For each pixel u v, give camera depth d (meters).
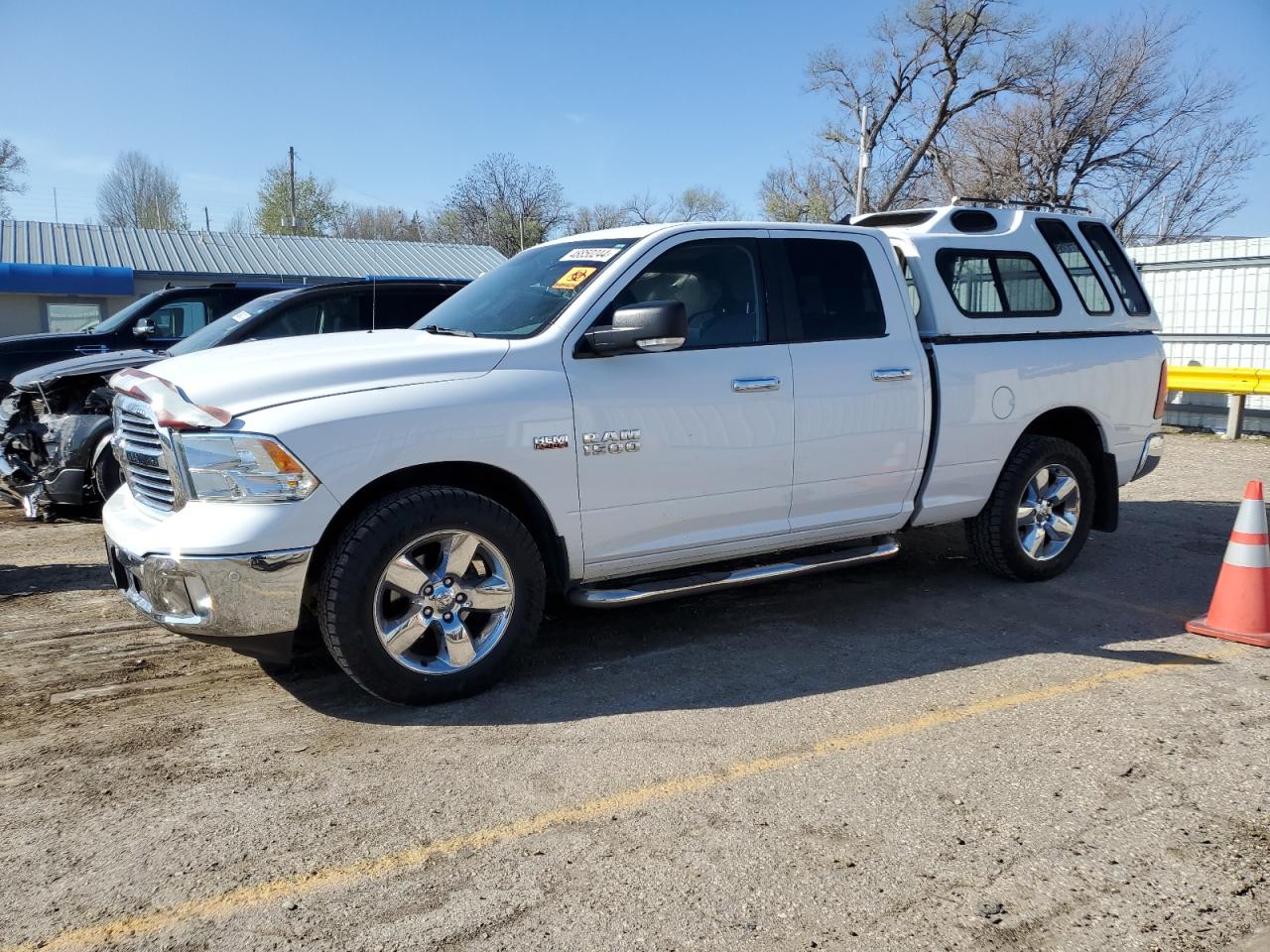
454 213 53.69
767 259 5.02
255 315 8.10
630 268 4.63
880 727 3.97
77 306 27.00
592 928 2.68
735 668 4.66
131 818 3.28
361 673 3.98
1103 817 3.25
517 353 4.32
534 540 4.39
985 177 40.22
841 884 2.88
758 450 4.84
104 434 7.88
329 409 3.90
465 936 2.65
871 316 5.29
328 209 59.12
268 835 3.17
